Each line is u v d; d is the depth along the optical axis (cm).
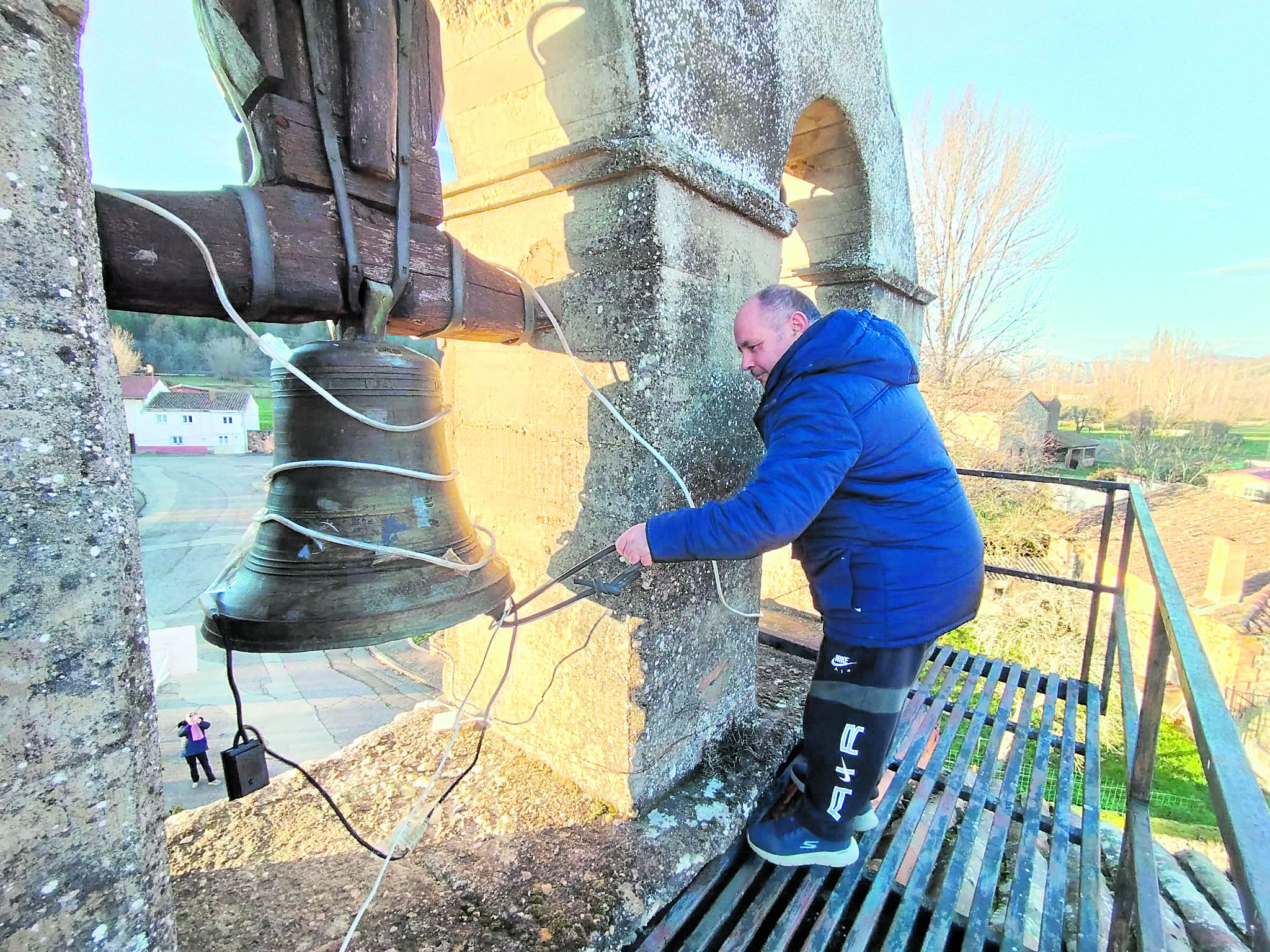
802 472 125
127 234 74
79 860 62
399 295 103
